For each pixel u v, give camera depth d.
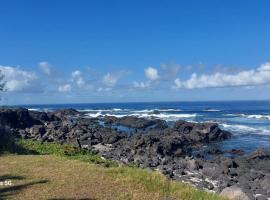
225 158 38.19
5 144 28.73
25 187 17.67
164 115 104.44
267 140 55.81
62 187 17.72
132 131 67.06
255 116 98.00
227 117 97.06
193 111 126.56
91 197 16.48
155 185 18.42
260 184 28.89
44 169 20.98
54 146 35.91
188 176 32.25
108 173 20.23
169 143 45.41
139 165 35.56
